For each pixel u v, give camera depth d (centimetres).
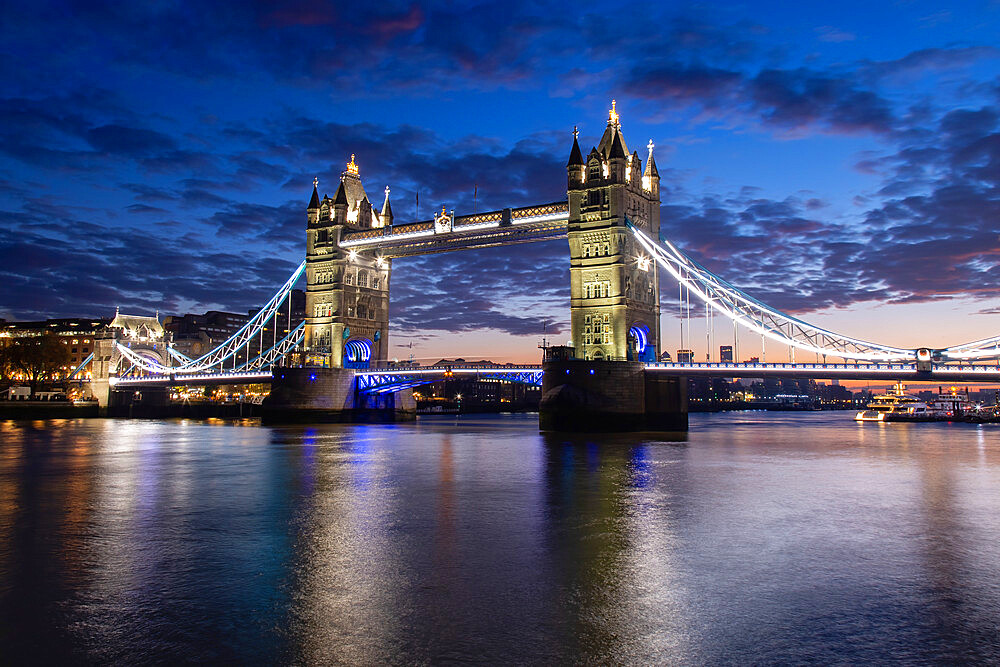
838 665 1537
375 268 13200
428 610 1878
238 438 8725
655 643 1655
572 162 9862
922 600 1961
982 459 5994
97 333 17475
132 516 3197
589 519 3105
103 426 12150
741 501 3591
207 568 2288
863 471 4972
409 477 4612
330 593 2022
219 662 1549
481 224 10762
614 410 9000
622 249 9431
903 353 8519
